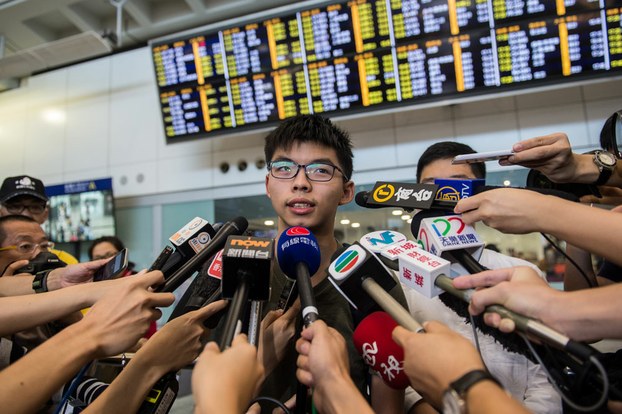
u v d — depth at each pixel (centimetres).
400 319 60
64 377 63
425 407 90
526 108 250
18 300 81
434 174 135
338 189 100
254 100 263
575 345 49
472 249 76
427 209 83
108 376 120
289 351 91
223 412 45
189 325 80
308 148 99
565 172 88
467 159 87
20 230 140
